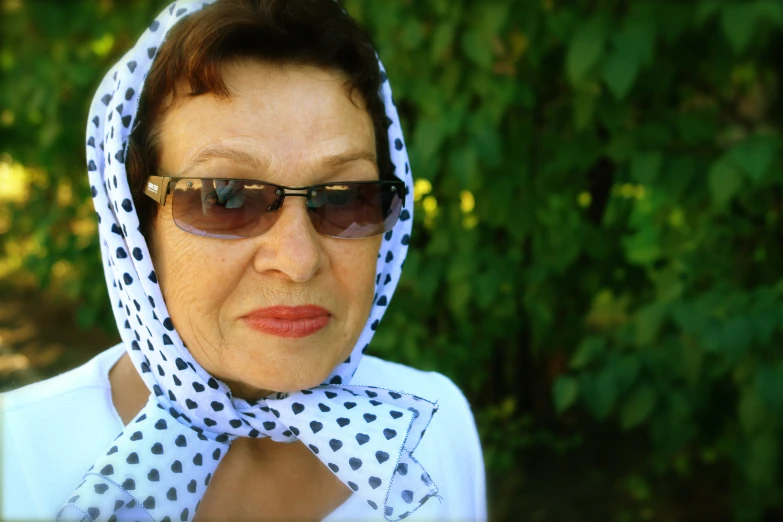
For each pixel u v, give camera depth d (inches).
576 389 100.0
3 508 38.0
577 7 101.0
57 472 41.3
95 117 43.5
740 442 110.6
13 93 135.3
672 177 99.9
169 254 40.6
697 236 108.3
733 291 97.1
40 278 147.7
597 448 156.8
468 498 55.5
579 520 135.1
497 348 147.6
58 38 136.0
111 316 148.3
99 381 46.0
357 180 42.5
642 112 109.0
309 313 41.5
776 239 109.3
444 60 106.3
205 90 38.7
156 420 41.4
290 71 40.2
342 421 42.9
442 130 99.6
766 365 93.2
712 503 138.2
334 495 48.6
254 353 40.9
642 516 135.3
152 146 40.6
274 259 39.5
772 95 106.4
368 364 59.3
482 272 115.0
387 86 47.9
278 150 39.4
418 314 120.4
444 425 56.5
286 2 40.1
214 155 38.8
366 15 108.5
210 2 41.2
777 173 92.7
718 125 105.3
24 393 44.2
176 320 41.2
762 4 81.2
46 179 153.5
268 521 46.6
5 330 223.3
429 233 123.0
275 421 43.6
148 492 39.0
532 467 152.3
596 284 128.7
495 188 112.6
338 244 42.1
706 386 103.1
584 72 90.2
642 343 96.6
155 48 41.1
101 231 44.1
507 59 107.7
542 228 119.5
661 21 92.4
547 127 116.0
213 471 43.0
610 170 126.9
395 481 44.1
